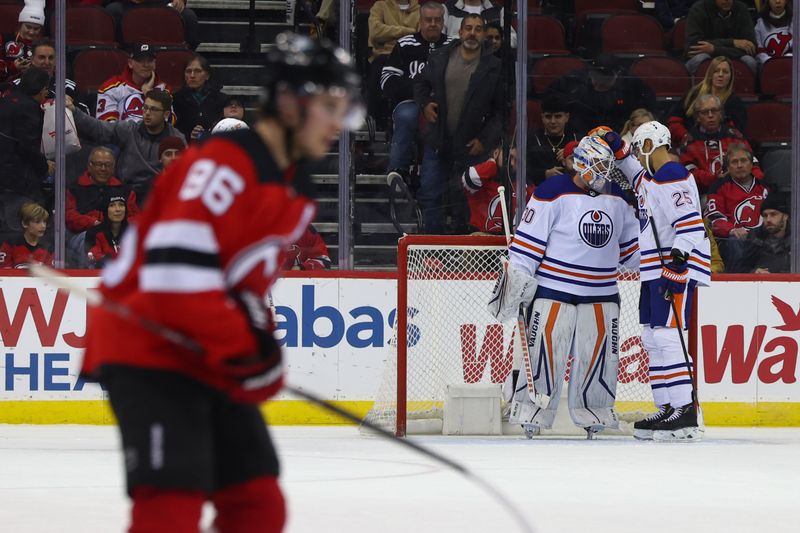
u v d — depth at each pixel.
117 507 14.61
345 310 28.19
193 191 7.18
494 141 29.39
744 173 29.42
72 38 29.09
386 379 25.94
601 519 14.09
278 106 7.63
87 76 29.06
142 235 7.48
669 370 24.19
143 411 7.18
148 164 28.67
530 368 24.17
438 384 26.39
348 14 29.44
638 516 14.37
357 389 28.22
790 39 29.81
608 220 24.08
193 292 7.03
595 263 24.06
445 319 26.48
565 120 29.27
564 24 29.39
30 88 28.31
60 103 28.27
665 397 24.28
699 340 28.44
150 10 29.56
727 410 28.52
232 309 7.18
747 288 28.52
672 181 23.89
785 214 29.30
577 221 23.91
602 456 21.03
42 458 20.25
